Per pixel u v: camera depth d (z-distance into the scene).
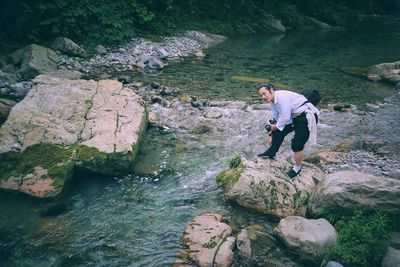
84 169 5.39
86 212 4.83
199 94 8.84
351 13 24.66
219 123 7.43
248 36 16.78
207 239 4.25
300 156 5.11
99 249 4.25
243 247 4.21
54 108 6.20
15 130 5.61
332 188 4.58
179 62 11.49
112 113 6.39
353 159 6.05
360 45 15.86
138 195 5.21
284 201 4.88
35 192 4.93
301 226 4.32
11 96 7.68
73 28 10.94
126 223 4.68
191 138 6.82
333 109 8.33
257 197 4.88
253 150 6.50
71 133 5.72
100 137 5.72
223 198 5.10
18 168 5.14
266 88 4.98
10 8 10.09
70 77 8.98
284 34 18.09
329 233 4.24
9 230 4.43
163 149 6.40
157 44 12.57
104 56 10.85
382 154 6.28
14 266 3.97
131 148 5.61
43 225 4.55
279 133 5.32
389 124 7.58
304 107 5.00
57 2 10.52
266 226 4.65
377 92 9.60
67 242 4.32
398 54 14.13
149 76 9.90
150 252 4.21
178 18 15.02
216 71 10.80
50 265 4.01
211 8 16.95
